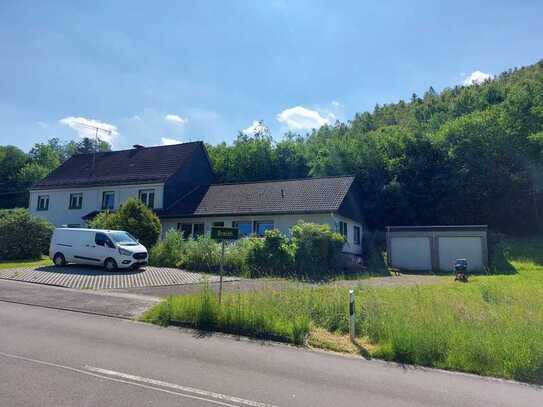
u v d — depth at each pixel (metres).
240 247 20.52
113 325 9.71
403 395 6.03
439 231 30.25
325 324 9.98
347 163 41.47
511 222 39.19
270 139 50.25
